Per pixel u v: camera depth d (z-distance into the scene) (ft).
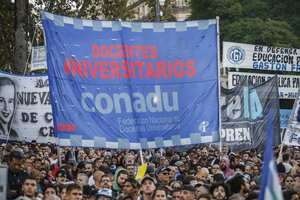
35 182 29.89
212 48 46.19
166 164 49.24
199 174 41.55
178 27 45.42
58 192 33.04
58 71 42.11
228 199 29.71
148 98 44.24
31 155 47.62
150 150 67.51
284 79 87.97
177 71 45.16
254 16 108.99
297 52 87.86
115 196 35.86
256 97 65.98
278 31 106.32
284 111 80.89
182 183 36.99
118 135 43.19
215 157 54.75
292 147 80.94
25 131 64.85
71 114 42.09
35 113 64.80
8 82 64.34
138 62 44.24
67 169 42.37
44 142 64.64
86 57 43.01
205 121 45.75
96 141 42.52
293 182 38.78
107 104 43.14
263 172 18.84
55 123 41.75
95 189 34.78
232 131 64.08
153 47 44.65
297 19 107.96
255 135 65.72
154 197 29.76
